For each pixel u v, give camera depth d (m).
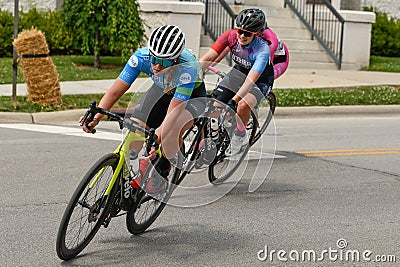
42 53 12.79
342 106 14.73
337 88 16.62
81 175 8.48
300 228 6.77
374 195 8.09
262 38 7.81
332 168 9.38
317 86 16.73
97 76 16.39
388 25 23.89
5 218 6.71
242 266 5.74
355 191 8.23
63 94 14.02
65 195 7.58
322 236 6.55
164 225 6.73
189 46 18.86
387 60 22.38
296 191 8.13
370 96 15.70
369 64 20.88
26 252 5.83
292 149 10.60
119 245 6.11
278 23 20.64
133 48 17.22
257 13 7.43
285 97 14.85
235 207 7.41
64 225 5.38
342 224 6.93
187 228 6.66
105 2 17.00
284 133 12.08
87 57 19.38
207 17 20.05
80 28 17.50
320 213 7.29
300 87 16.45
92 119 5.65
